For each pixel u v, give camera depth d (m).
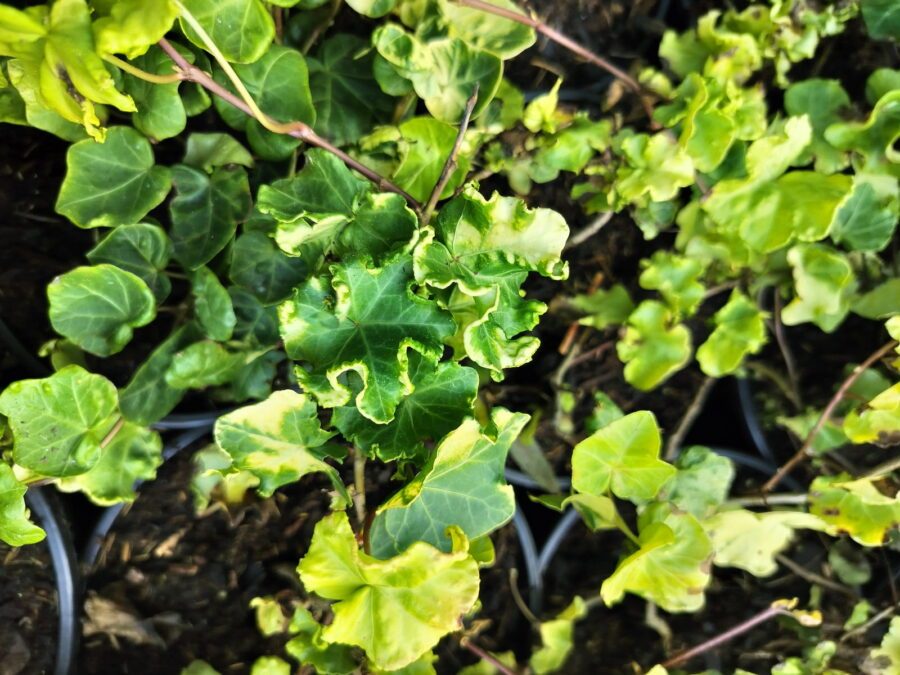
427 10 0.20
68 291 0.19
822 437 0.25
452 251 0.18
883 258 0.26
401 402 0.19
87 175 0.19
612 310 0.26
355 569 0.18
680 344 0.25
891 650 0.26
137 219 0.20
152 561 0.24
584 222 0.26
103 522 0.24
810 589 0.28
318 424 0.19
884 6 0.24
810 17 0.24
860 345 0.27
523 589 0.27
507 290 0.18
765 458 0.27
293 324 0.17
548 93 0.24
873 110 0.23
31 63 0.16
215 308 0.20
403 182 0.21
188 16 0.15
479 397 0.25
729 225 0.24
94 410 0.19
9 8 0.14
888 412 0.23
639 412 0.21
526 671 0.26
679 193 0.25
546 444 0.27
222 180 0.21
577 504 0.24
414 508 0.20
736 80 0.24
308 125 0.20
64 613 0.23
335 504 0.22
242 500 0.24
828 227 0.22
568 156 0.23
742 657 0.27
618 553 0.28
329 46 0.22
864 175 0.24
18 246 0.24
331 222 0.17
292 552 0.25
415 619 0.18
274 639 0.25
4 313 0.24
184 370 0.20
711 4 0.26
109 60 0.16
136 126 0.19
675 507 0.23
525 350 0.18
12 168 0.24
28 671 0.23
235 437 0.19
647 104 0.24
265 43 0.18
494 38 0.21
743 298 0.25
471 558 0.18
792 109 0.24
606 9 0.25
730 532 0.25
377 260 0.17
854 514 0.25
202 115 0.23
